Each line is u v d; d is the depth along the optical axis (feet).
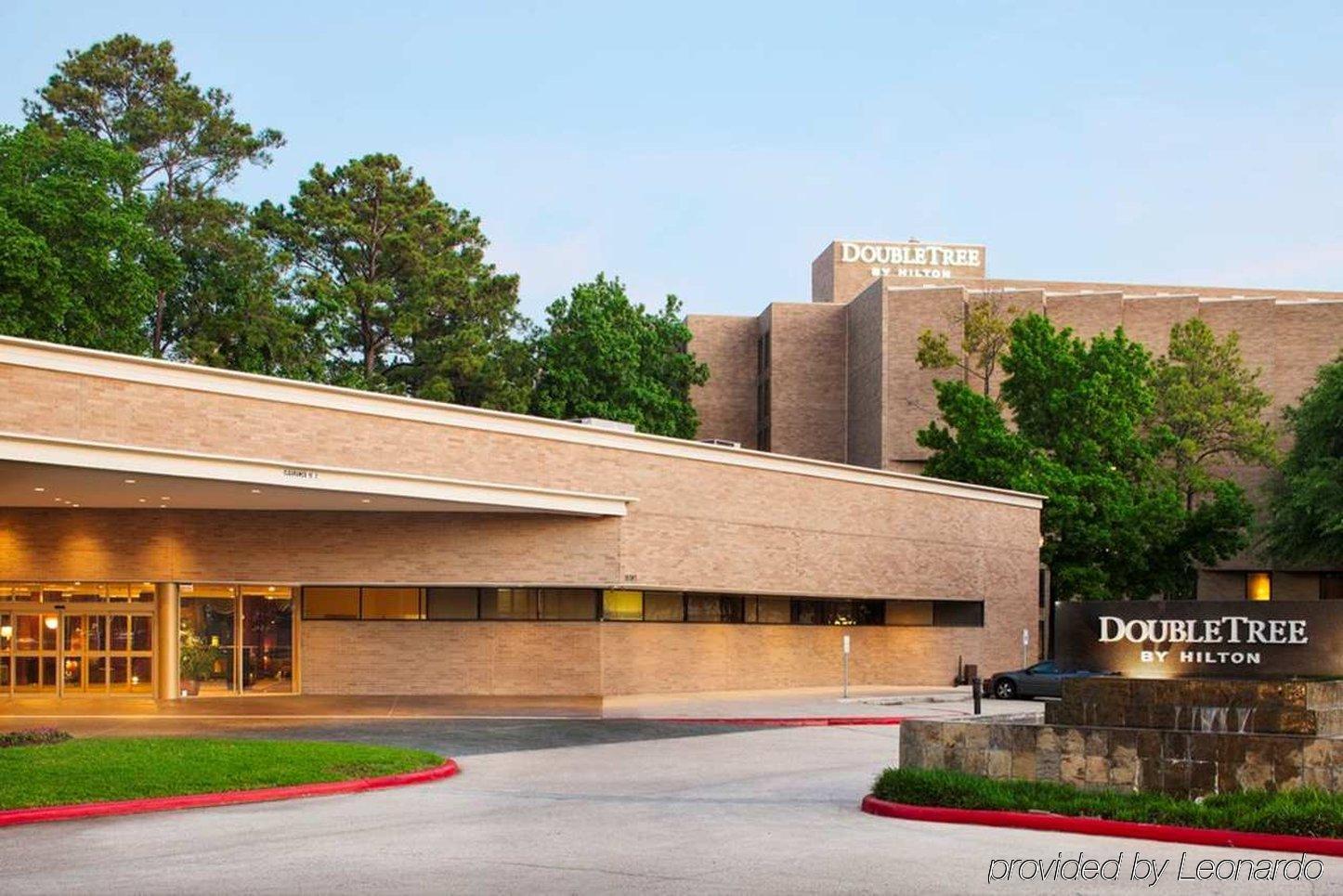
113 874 48.39
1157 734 64.03
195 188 247.29
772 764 87.25
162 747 82.33
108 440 100.99
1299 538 215.31
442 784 76.48
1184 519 211.82
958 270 340.39
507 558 135.64
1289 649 68.85
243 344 228.84
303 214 250.37
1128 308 275.80
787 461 156.46
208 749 81.00
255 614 136.98
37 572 132.16
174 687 132.46
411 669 138.21
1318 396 209.67
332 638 137.80
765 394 315.99
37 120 240.53
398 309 250.16
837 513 163.22
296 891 45.16
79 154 184.55
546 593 140.26
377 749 84.12
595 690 139.44
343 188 256.32
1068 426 212.02
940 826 60.64
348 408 116.67
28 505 129.29
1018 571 190.39
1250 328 273.33
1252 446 243.40
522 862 50.78
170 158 245.86
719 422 323.37
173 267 198.70
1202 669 70.54
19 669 133.90
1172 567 219.20
